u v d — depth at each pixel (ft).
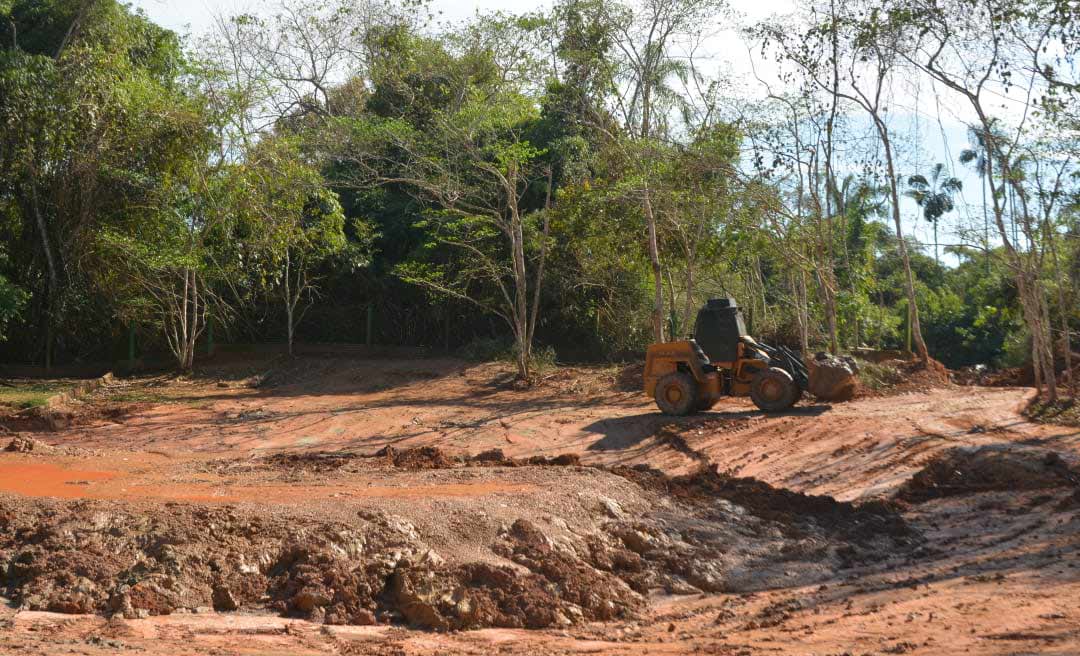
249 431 65.46
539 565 29.37
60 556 27.76
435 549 29.71
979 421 58.39
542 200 102.83
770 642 22.48
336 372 93.71
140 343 102.17
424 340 111.14
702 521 35.83
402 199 111.34
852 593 28.40
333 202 95.30
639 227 88.53
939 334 119.75
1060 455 47.57
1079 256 75.92
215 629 24.45
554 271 101.91
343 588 26.94
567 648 23.22
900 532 36.78
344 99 126.72
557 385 84.69
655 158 85.30
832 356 69.05
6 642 21.62
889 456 49.80
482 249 100.17
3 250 86.02
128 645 21.83
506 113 89.71
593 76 94.07
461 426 66.18
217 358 101.60
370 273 107.96
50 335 93.97
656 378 66.39
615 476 39.86
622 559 31.86
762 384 64.95
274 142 91.35
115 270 93.71
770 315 106.22
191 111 88.12
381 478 39.04
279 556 28.50
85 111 85.51
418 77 109.50
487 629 26.20
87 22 92.48
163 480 38.04
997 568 29.63
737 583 31.55
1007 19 62.54
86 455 47.01
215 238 93.09
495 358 98.99
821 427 57.52
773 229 85.97
